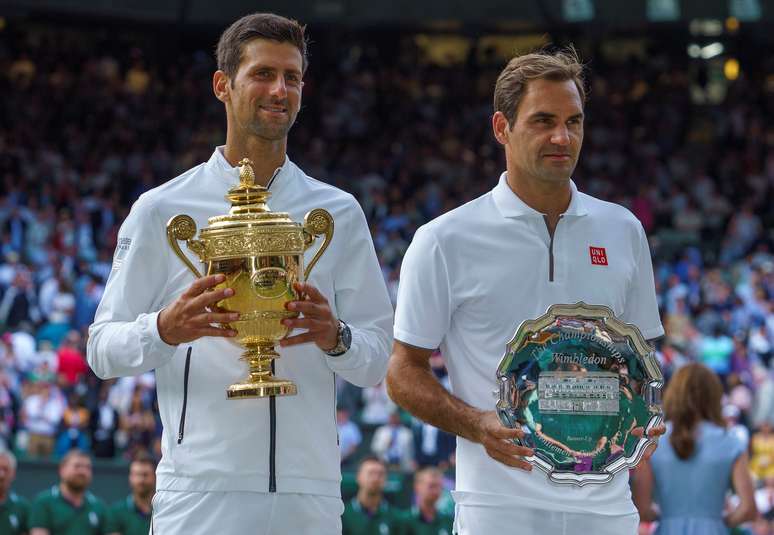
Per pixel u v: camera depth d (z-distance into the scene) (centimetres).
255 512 1095
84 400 4725
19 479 4553
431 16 8338
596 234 1222
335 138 8875
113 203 6800
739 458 1733
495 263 1205
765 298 5719
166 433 1126
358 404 5134
